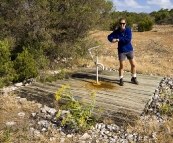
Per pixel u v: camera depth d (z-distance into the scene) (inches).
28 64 277.9
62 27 355.6
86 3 355.6
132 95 231.5
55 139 156.9
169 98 227.5
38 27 324.2
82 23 353.4
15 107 201.8
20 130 166.9
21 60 278.5
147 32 957.8
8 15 332.5
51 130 166.7
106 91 241.4
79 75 300.2
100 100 217.6
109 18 400.2
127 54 253.0
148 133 165.5
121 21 239.5
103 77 289.4
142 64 382.0
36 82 269.7
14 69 279.0
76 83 266.5
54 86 256.2
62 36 362.9
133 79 266.1
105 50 522.3
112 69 351.3
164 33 900.0
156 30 1043.3
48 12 325.1
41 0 316.5
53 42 334.0
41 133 164.9
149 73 333.1
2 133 160.2
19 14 325.4
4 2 320.8
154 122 177.8
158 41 692.7
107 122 179.5
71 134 164.4
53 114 191.0
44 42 324.5
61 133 165.0
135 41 698.2
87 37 393.4
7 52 276.8
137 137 162.1
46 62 322.3
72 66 347.9
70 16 331.9
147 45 625.6
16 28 330.3
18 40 337.4
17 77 270.8
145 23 1022.4
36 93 234.7
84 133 164.9
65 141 155.4
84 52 378.3
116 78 285.9
